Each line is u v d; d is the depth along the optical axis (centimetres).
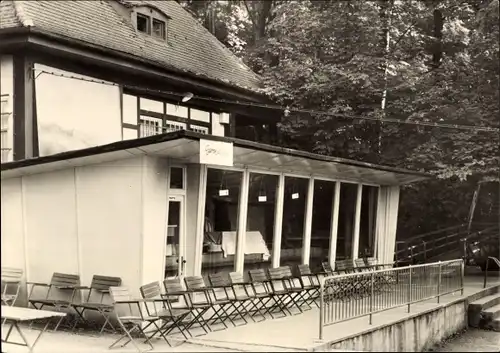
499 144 1852
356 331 911
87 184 1034
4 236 1108
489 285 1576
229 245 1168
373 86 1948
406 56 2133
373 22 2020
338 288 925
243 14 2631
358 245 1623
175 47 1778
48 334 973
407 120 1891
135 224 982
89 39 1371
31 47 1218
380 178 1622
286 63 2002
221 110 1827
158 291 948
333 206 1510
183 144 929
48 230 1074
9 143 1216
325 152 1980
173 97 1634
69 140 1302
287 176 1334
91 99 1362
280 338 903
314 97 1945
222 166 1134
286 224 1337
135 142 922
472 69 2025
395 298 1072
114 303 884
